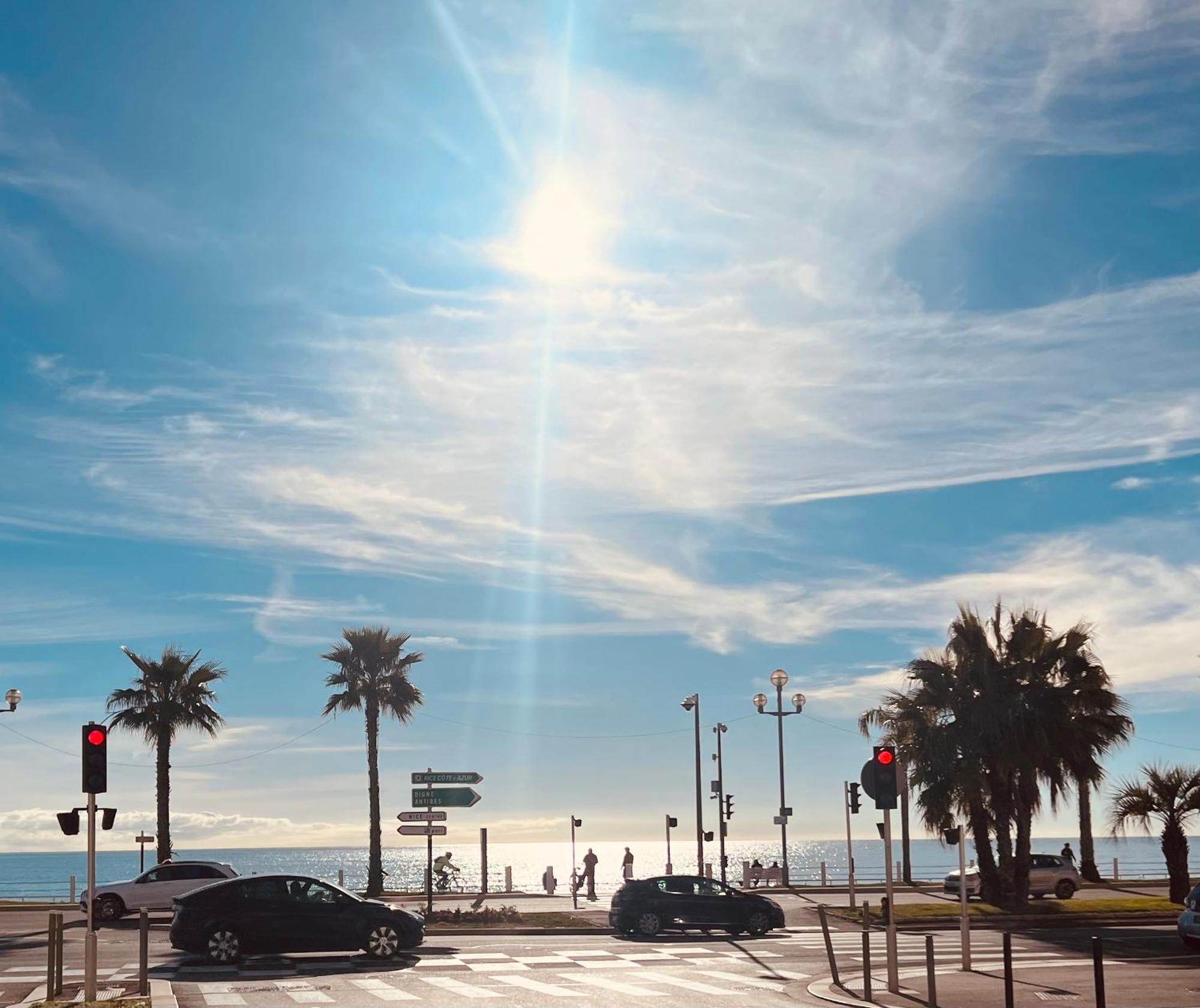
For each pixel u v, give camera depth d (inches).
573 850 1809.8
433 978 900.0
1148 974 896.3
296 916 990.4
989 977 885.2
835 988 829.2
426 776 1419.8
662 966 984.3
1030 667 1547.7
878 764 840.3
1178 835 1638.8
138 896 1494.8
